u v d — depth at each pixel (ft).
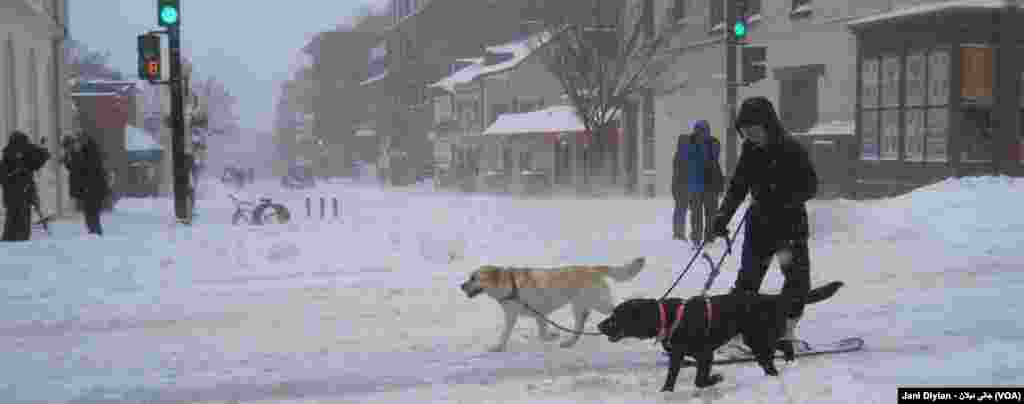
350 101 339.16
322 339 23.70
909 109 67.82
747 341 18.01
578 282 22.35
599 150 118.21
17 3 70.44
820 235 43.24
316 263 36.60
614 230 49.03
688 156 42.78
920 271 31.78
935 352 19.81
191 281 33.04
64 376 20.18
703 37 96.43
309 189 222.07
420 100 249.96
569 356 21.44
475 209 75.10
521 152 164.45
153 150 144.66
